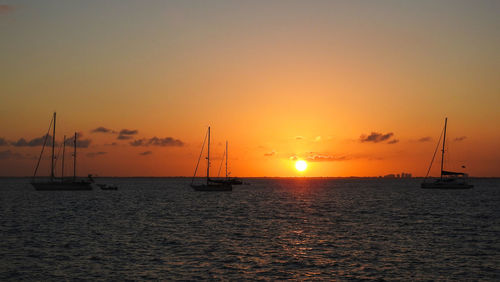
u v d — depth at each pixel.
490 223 66.69
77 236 51.69
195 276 33.78
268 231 56.94
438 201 120.56
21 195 140.50
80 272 34.75
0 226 60.62
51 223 64.56
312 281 32.69
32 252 41.97
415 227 61.69
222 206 100.94
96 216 75.44
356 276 34.06
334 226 62.59
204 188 161.38
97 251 42.56
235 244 46.78
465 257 40.66
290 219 72.12
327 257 40.41
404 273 34.97
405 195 155.50
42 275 33.91
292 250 43.59
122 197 135.75
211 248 44.44
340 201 121.19
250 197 141.00
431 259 39.75
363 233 55.50
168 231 56.41
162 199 127.81
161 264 37.44
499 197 140.50
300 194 163.75
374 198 136.50
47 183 146.12
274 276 33.97
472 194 161.38
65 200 118.19
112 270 35.38
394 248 44.84
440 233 55.66
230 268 36.19
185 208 94.50
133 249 43.66
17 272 34.69
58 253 41.56
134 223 65.19
